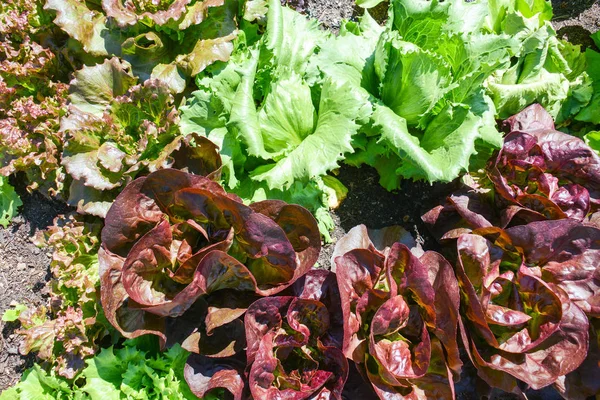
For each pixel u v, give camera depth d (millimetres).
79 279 987
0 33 1079
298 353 971
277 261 948
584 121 1160
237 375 946
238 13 1076
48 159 1021
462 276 968
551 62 1142
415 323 971
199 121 1023
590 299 991
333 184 1087
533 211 1019
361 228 1056
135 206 932
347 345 921
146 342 991
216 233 953
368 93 1033
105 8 994
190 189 920
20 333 992
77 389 967
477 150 1058
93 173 989
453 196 1062
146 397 955
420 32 1041
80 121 990
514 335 979
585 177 1043
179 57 1029
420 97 990
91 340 983
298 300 936
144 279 926
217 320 923
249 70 970
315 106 1065
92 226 1023
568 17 1220
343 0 1174
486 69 983
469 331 1000
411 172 1042
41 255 1080
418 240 1103
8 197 1077
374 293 950
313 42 1083
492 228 989
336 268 942
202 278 896
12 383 1038
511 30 1139
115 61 1014
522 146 1035
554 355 967
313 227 949
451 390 934
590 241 989
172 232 944
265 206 947
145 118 1022
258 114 985
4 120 1050
